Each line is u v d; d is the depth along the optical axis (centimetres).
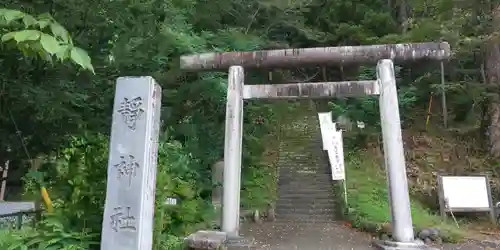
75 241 467
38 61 725
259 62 770
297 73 2033
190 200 739
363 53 734
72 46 358
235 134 748
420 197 1115
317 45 1827
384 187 1182
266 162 1464
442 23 1352
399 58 726
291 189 1278
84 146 526
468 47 1327
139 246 453
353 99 1581
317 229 969
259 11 1600
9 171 971
